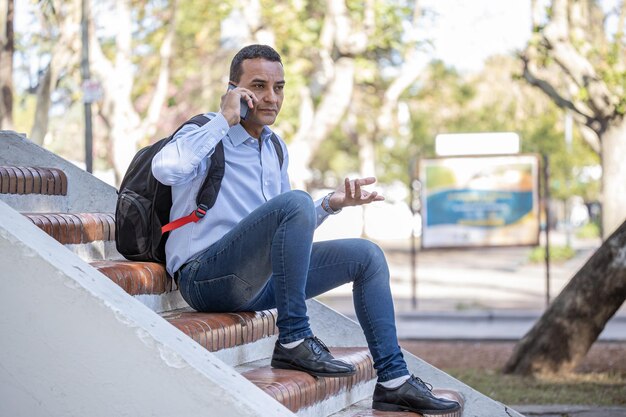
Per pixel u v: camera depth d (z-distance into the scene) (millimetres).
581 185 48500
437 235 17594
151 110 20391
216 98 27016
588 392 8531
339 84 20250
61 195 5660
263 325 5059
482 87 40688
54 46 16719
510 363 9797
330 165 57156
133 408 3365
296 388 4273
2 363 3406
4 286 3404
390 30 20609
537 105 32375
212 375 3387
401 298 20578
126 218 4797
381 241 49125
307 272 4516
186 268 4699
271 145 5035
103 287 3508
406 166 51531
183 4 24312
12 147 5902
